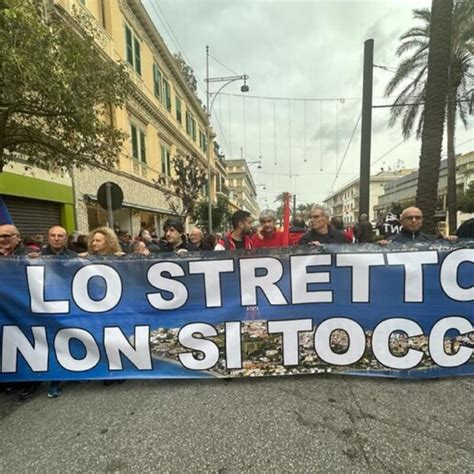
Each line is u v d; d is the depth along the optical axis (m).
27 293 2.43
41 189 7.80
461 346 2.48
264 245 3.65
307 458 1.71
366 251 2.51
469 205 22.75
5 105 3.79
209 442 1.84
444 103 6.21
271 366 2.53
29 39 3.37
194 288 2.51
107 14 11.67
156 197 16.66
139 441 1.87
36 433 1.96
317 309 2.52
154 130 16.47
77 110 4.10
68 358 2.46
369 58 8.29
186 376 2.51
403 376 2.48
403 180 35.91
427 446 1.77
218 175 40.44
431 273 2.49
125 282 2.48
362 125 8.57
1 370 2.42
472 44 11.93
